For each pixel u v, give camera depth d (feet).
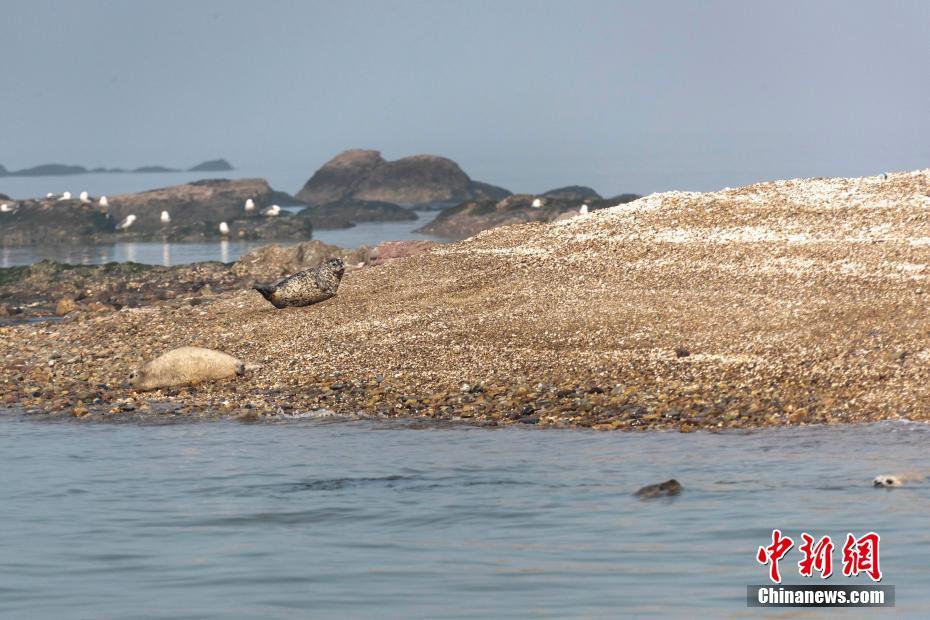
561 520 123.75
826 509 123.03
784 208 304.30
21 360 265.75
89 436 192.13
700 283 263.08
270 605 92.02
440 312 266.36
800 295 247.50
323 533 120.98
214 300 335.88
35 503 139.85
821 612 86.38
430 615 88.17
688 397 203.41
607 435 182.50
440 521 125.59
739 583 95.30
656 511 125.80
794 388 202.90
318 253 448.24
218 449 177.47
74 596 95.86
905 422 182.29
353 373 232.53
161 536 120.57
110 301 378.12
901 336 219.41
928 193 301.43
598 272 279.69
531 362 229.25
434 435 185.88
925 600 88.74
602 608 88.63
